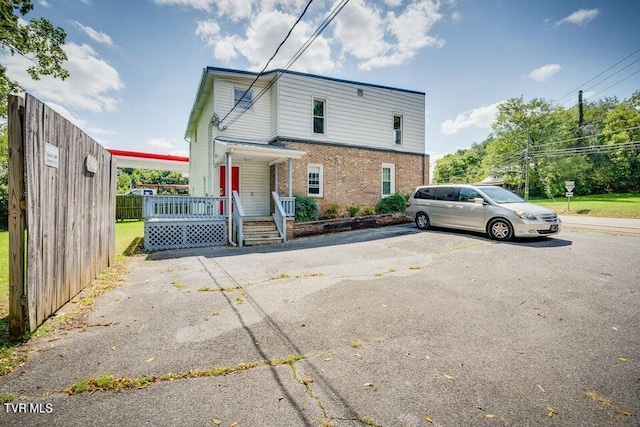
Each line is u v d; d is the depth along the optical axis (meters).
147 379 2.43
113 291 4.75
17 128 3.00
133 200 19.77
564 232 10.34
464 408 2.12
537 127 34.88
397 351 2.93
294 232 10.97
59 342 3.05
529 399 2.21
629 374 2.53
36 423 1.94
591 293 4.51
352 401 2.20
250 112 12.81
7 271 5.65
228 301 4.31
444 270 5.88
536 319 3.66
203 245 9.54
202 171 15.39
